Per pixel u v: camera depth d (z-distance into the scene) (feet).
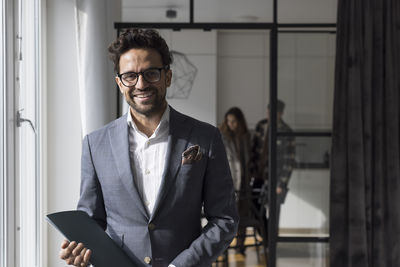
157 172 5.74
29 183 10.36
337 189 12.60
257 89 24.20
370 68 12.51
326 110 12.98
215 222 5.72
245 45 24.12
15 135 8.29
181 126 5.83
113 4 11.92
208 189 5.82
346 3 12.63
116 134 5.87
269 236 13.01
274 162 12.94
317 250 13.00
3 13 7.77
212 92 17.81
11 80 8.05
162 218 5.60
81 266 4.99
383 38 12.60
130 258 5.60
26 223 10.03
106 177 5.75
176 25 12.59
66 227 5.16
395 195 12.44
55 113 11.93
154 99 5.42
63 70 11.91
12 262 8.08
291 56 12.92
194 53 17.03
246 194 18.35
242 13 12.72
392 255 12.42
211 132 5.89
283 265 12.99
